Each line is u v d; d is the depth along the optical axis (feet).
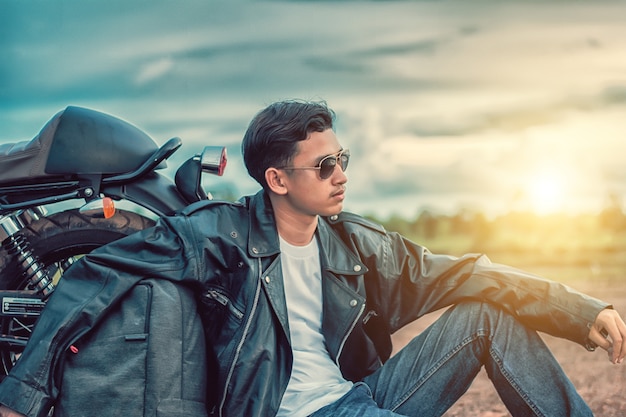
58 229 14.03
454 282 11.64
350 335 11.59
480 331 11.26
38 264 13.92
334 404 10.75
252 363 10.83
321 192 11.13
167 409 10.61
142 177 13.88
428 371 11.30
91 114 13.96
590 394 17.26
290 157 11.12
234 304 11.05
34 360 10.46
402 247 11.87
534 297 11.21
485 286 11.42
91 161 13.78
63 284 10.84
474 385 18.07
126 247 11.07
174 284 10.95
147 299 10.80
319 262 11.46
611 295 25.05
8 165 13.83
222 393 10.82
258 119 11.30
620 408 16.40
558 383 11.05
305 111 11.18
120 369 10.62
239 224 11.33
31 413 10.36
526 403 11.03
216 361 10.96
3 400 10.38
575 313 11.01
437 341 11.38
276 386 10.88
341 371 11.71
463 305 11.48
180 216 11.38
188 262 10.98
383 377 11.43
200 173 13.58
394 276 11.73
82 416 10.52
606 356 20.04
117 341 10.68
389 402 11.31
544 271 29.58
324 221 11.76
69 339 10.59
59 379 10.59
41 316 10.68
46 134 13.87
